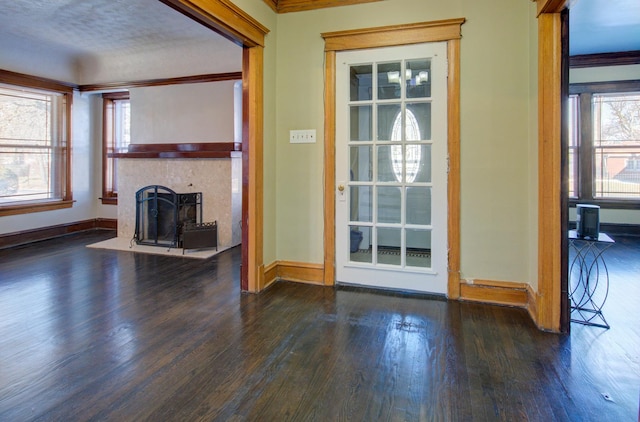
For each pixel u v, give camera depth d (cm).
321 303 288
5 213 486
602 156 576
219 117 507
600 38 486
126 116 613
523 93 272
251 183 309
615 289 325
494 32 277
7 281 344
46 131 543
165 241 504
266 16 312
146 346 220
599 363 200
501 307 279
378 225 316
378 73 309
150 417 157
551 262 238
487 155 283
